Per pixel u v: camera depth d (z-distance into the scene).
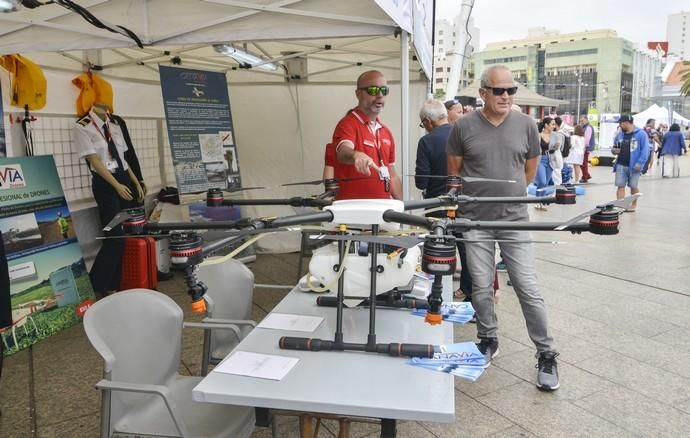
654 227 8.11
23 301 3.78
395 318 2.06
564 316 4.32
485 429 2.73
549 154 8.77
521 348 3.71
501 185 3.03
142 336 2.06
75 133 4.49
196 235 1.53
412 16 2.98
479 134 3.06
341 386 1.53
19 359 3.57
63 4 2.51
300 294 2.40
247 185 6.35
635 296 4.82
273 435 2.33
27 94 3.97
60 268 4.11
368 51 5.31
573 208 9.66
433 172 4.18
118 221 1.65
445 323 2.01
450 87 8.45
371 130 3.36
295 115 6.33
